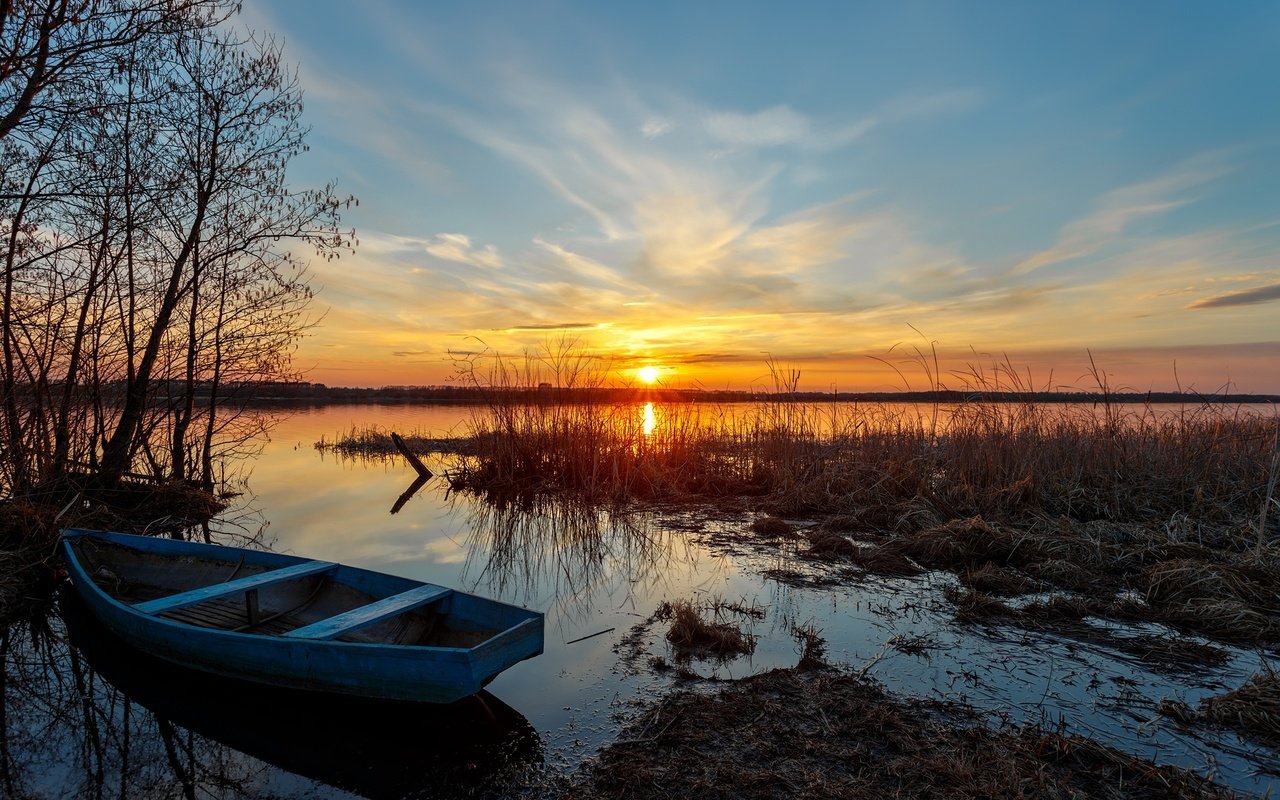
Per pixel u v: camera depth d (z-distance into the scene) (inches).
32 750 152.7
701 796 126.6
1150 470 383.2
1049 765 134.6
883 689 169.3
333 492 511.5
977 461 394.6
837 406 501.4
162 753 150.7
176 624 170.6
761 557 304.2
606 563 304.0
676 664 188.5
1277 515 310.2
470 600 179.6
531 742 148.4
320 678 153.3
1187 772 131.2
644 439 507.5
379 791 133.4
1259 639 197.0
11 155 335.3
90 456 404.5
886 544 306.3
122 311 424.5
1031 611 222.7
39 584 255.6
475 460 600.4
